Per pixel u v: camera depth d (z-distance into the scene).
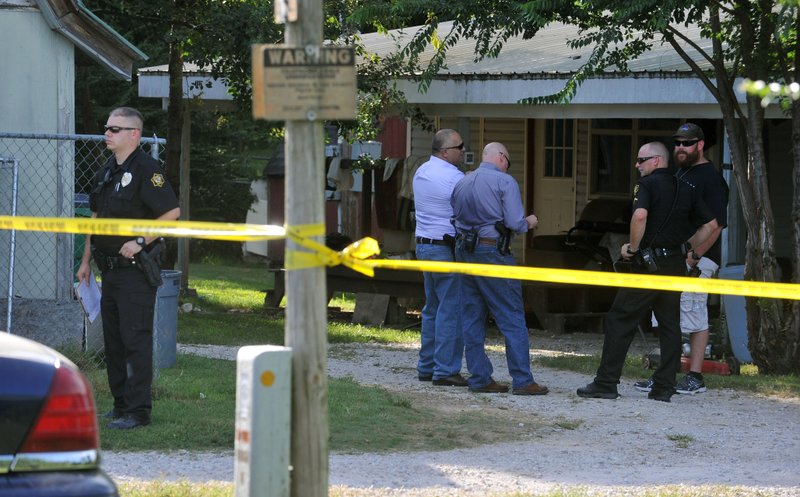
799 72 29.38
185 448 19.59
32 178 29.09
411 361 32.22
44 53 29.09
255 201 85.06
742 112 32.72
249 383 11.41
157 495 15.96
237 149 85.56
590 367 30.73
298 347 11.59
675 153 26.28
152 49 65.62
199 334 36.66
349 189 52.78
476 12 31.98
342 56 11.31
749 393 27.45
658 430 23.12
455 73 39.34
